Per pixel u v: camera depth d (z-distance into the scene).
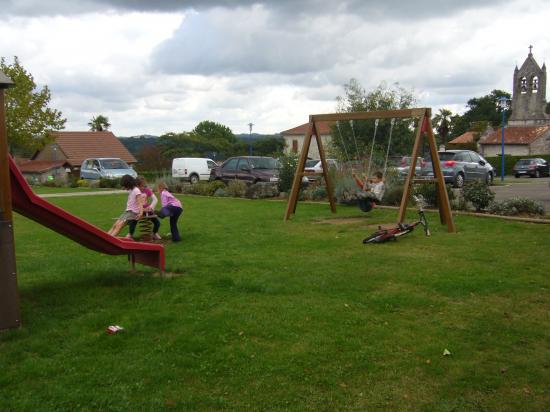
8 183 5.12
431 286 6.68
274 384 4.12
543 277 7.00
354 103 28.45
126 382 4.15
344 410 3.77
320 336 5.03
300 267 7.77
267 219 13.45
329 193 14.52
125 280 7.18
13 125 39.50
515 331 5.15
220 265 7.96
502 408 3.79
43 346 4.84
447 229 11.11
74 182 32.00
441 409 3.78
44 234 11.54
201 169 34.03
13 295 5.21
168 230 11.63
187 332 5.14
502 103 36.69
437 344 4.83
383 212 14.39
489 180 27.44
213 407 3.80
